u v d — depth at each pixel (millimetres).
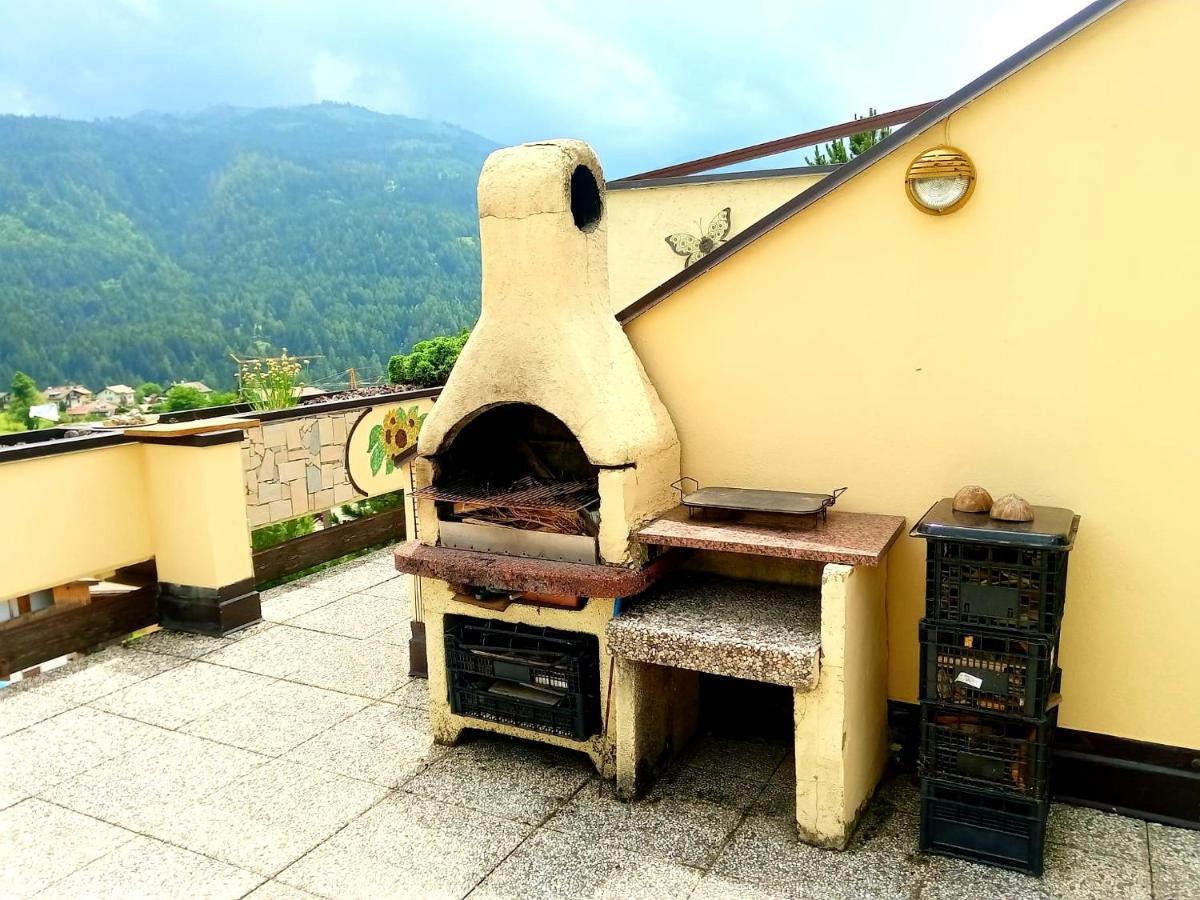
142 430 5883
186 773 4027
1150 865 3102
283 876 3207
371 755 4160
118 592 5996
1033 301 3375
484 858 3277
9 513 5191
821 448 3902
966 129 3369
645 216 6871
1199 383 3137
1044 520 3105
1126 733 3422
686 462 4242
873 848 3271
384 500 8656
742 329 3994
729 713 4289
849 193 3645
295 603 6668
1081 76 3160
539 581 3645
